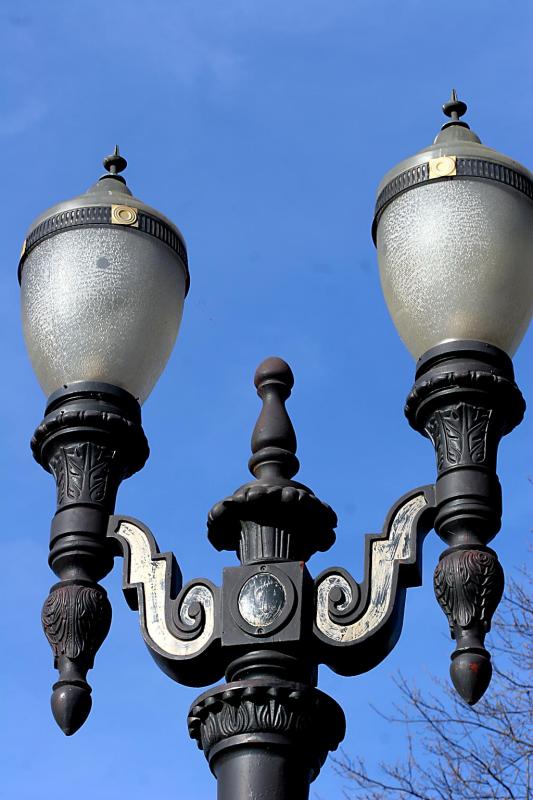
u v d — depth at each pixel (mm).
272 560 4875
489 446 4797
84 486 5164
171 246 5555
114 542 5074
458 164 5125
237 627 4746
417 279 5062
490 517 4684
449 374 4844
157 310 5457
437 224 5070
